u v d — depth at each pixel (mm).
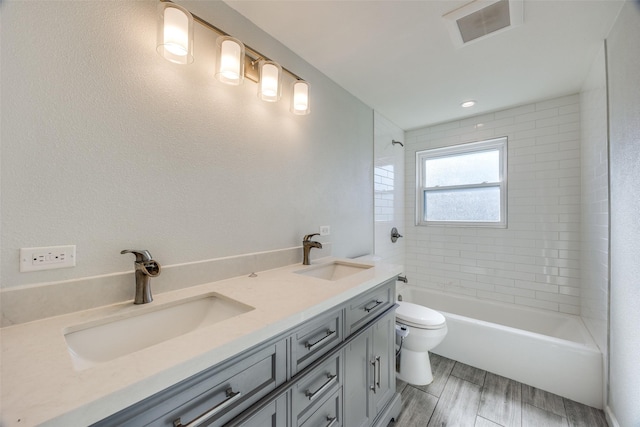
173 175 1062
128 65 934
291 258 1586
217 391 636
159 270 914
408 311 1949
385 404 1442
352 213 2201
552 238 2340
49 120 773
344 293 1050
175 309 944
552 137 2326
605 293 1596
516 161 2510
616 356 1414
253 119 1383
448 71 1872
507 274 2566
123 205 925
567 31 1455
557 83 2047
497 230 2621
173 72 1059
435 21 1390
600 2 1250
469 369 2016
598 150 1732
